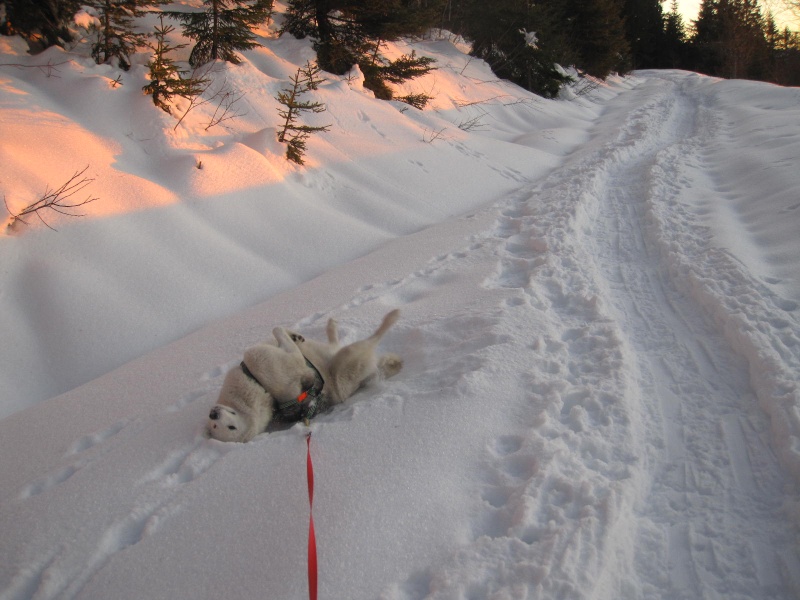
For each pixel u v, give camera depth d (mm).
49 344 6023
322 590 2520
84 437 4070
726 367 4609
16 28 10172
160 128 9406
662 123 18781
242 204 8875
